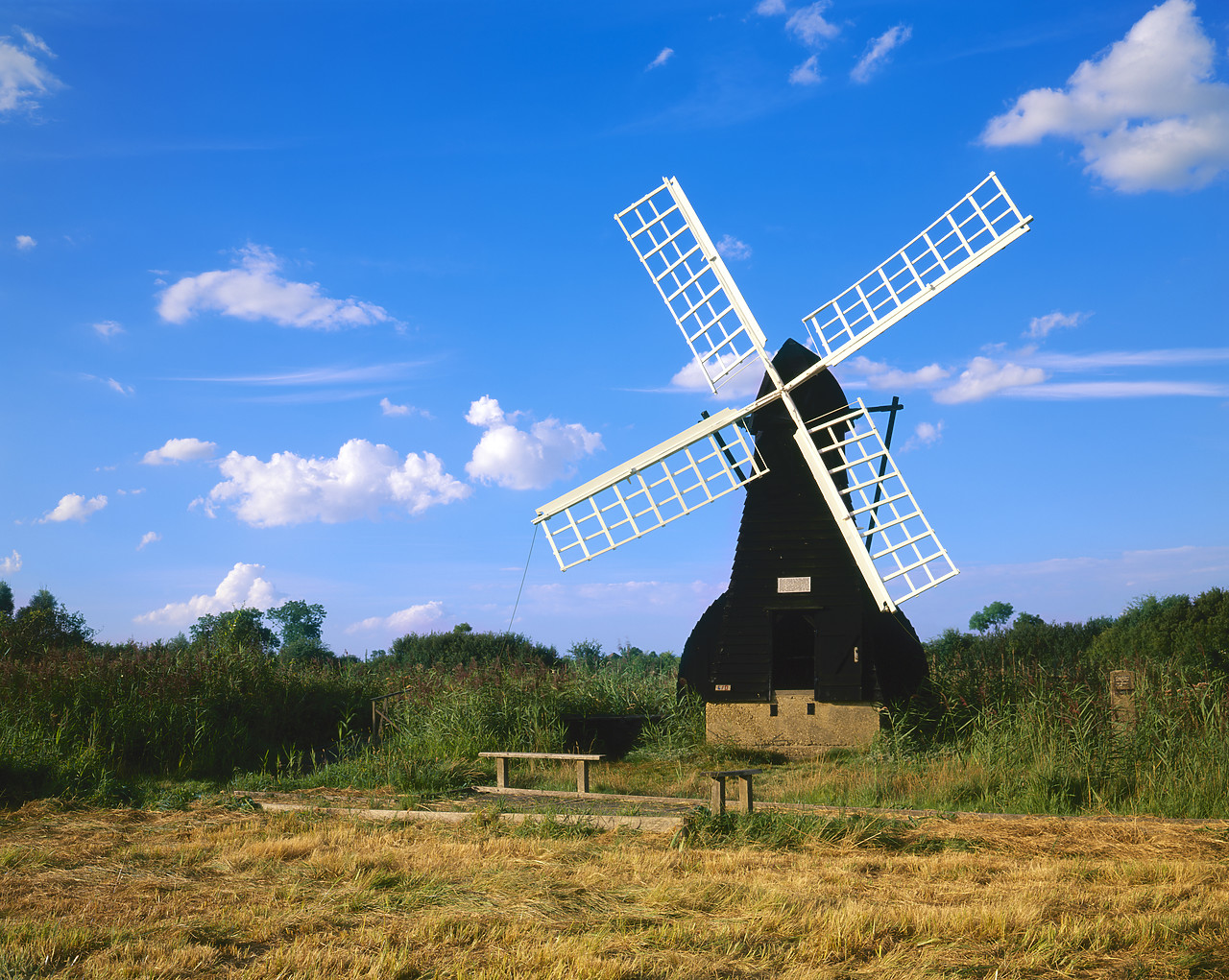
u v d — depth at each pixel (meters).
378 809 9.91
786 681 19.25
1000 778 10.77
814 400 16.12
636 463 16.67
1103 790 10.11
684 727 16.11
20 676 14.32
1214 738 10.31
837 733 15.06
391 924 5.70
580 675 20.06
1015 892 6.39
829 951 5.21
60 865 7.31
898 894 6.39
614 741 16.28
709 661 16.97
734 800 10.56
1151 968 4.93
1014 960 5.06
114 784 11.35
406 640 35.72
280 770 14.30
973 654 22.77
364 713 19.77
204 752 13.91
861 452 15.61
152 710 13.90
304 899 6.30
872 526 15.80
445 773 11.96
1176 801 9.52
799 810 9.44
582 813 9.48
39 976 4.82
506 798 10.96
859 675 15.10
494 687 17.11
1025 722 12.00
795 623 19.38
